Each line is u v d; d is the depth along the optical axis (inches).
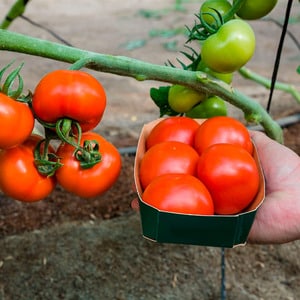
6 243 47.6
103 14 125.4
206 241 27.1
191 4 134.0
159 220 26.5
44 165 27.9
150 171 29.0
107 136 66.4
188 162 29.0
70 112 26.6
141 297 44.0
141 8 130.6
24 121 26.2
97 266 46.0
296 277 45.9
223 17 32.1
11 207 52.6
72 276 45.2
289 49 100.9
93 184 28.4
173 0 138.9
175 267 46.3
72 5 132.1
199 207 26.8
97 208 52.5
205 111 34.9
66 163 28.1
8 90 26.5
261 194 28.2
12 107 25.8
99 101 26.9
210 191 28.2
